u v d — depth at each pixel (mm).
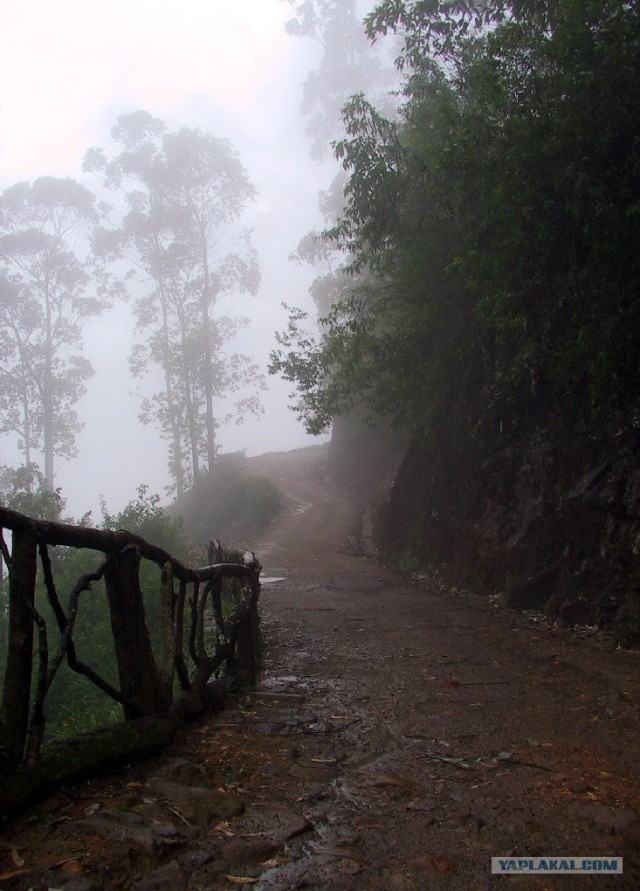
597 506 8266
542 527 9695
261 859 2752
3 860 2660
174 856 2756
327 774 3684
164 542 13148
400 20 11250
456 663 6391
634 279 7227
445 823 3088
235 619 5508
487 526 11219
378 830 3021
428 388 13992
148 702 4023
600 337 7766
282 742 4203
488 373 12273
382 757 3982
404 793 3445
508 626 8242
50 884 2463
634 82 7004
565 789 3457
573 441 9445
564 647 6965
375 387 17000
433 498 14430
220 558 7547
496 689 5457
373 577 14672
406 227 12391
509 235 8289
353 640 7641
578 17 7152
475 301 11906
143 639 4031
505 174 7973
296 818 3094
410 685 5629
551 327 9211
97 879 2549
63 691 7961
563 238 8250
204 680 4832
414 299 13273
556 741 4211
